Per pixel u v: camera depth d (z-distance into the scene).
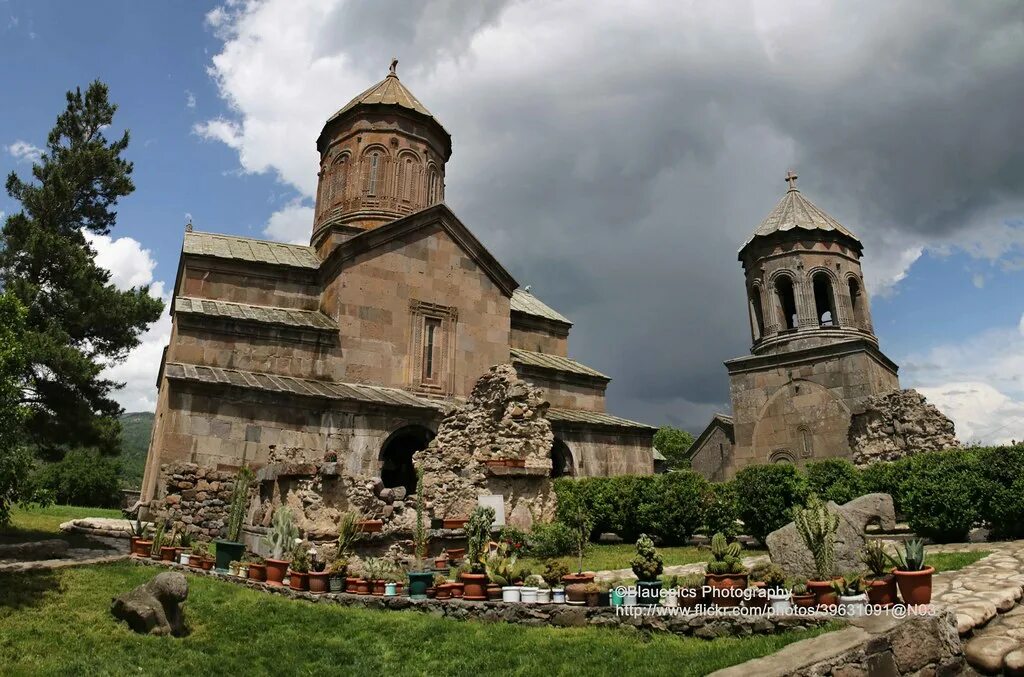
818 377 24.66
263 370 20.05
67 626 7.93
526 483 17.09
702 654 6.48
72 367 20.20
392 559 12.87
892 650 6.06
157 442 19.33
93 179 24.50
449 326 23.44
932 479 13.27
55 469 35.78
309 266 23.59
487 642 7.84
